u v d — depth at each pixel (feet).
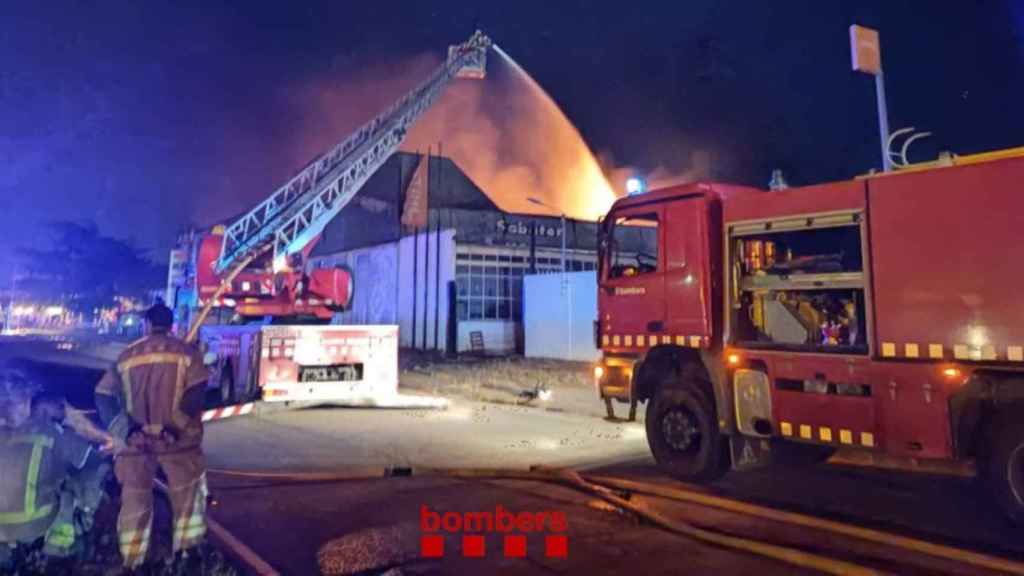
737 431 21.76
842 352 19.30
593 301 74.64
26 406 14.42
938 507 19.86
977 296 16.93
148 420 14.55
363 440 30.66
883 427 18.39
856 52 37.47
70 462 15.05
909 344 18.02
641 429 33.68
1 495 13.96
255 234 52.60
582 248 102.83
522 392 47.32
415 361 75.82
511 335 91.40
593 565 15.21
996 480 16.97
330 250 120.57
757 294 22.07
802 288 20.59
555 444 29.78
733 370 21.97
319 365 38.99
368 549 16.21
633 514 18.44
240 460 26.32
